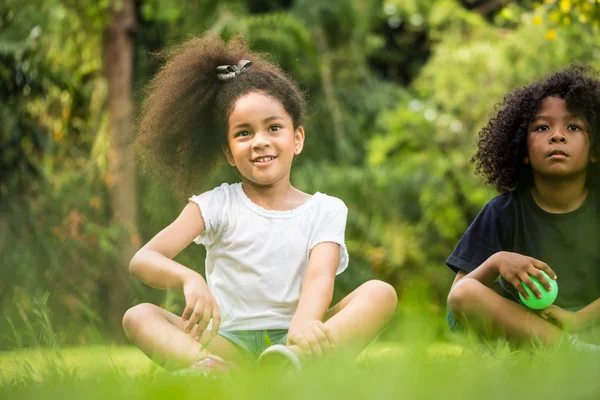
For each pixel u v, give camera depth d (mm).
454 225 13234
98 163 9734
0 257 7848
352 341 2680
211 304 2611
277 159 3115
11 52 8766
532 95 3318
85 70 10578
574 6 6379
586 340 2947
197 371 2338
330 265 2990
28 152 8766
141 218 9656
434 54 14602
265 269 3014
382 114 13797
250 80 3215
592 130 3236
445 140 13203
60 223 8656
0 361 2830
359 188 13211
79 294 7898
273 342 2977
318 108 13719
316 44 14117
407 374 1489
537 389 1530
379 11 15211
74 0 10352
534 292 2861
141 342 2682
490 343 2803
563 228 3277
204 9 12109
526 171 3447
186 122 3428
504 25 13844
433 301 2088
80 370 2295
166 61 3623
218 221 3090
